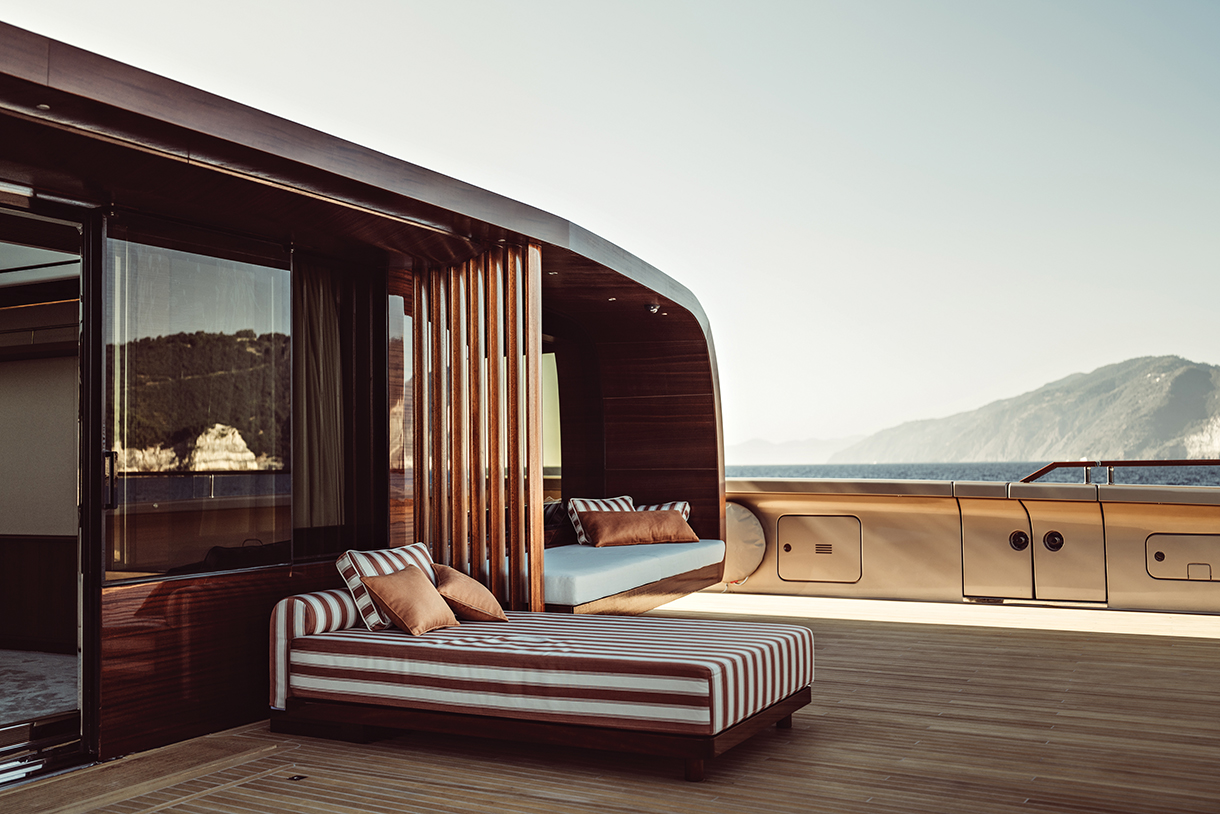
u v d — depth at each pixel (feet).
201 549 12.37
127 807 9.37
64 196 11.03
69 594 18.25
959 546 24.07
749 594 25.90
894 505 24.76
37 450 18.84
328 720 11.89
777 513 25.81
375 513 15.49
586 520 21.76
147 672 11.56
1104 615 21.88
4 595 18.92
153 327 11.89
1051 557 23.26
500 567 15.14
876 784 9.78
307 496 14.24
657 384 23.94
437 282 16.07
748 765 10.51
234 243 13.12
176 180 10.75
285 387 13.80
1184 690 14.14
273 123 10.10
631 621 13.26
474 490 15.40
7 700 13.78
